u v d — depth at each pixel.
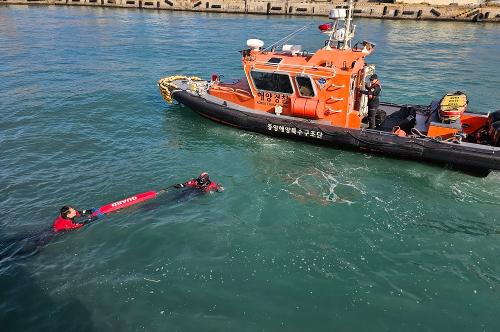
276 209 8.19
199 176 8.89
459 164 9.61
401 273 6.56
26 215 7.88
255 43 11.40
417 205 8.46
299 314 5.82
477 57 23.17
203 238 7.29
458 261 6.85
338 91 10.49
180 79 14.67
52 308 5.90
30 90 15.38
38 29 29.31
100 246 7.08
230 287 6.28
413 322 5.71
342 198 8.64
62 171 9.52
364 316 5.80
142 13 40.62
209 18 38.72
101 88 15.93
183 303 6.00
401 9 39.84
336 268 6.65
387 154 10.36
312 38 29.25
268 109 11.76
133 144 11.08
